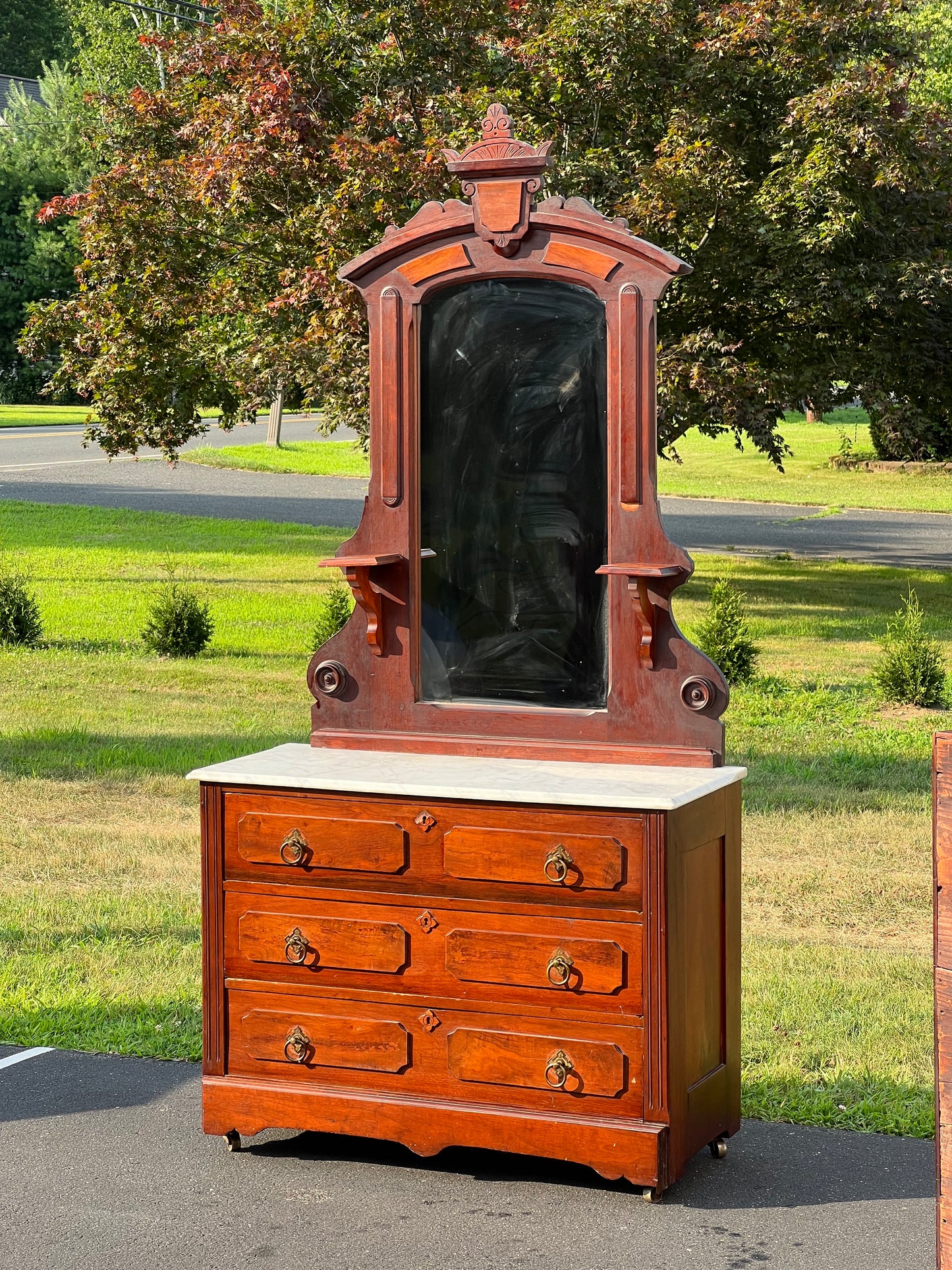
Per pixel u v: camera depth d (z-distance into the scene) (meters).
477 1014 3.88
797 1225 3.67
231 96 13.70
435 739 4.38
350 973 4.00
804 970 5.50
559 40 13.70
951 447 32.16
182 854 7.13
